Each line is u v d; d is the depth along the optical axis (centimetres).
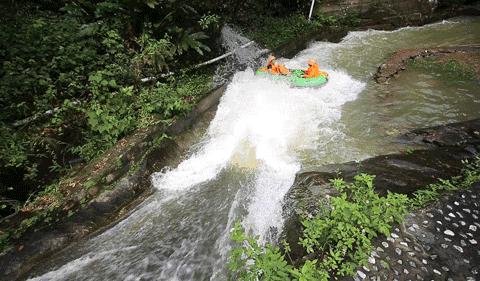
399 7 1391
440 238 445
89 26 729
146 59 734
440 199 500
